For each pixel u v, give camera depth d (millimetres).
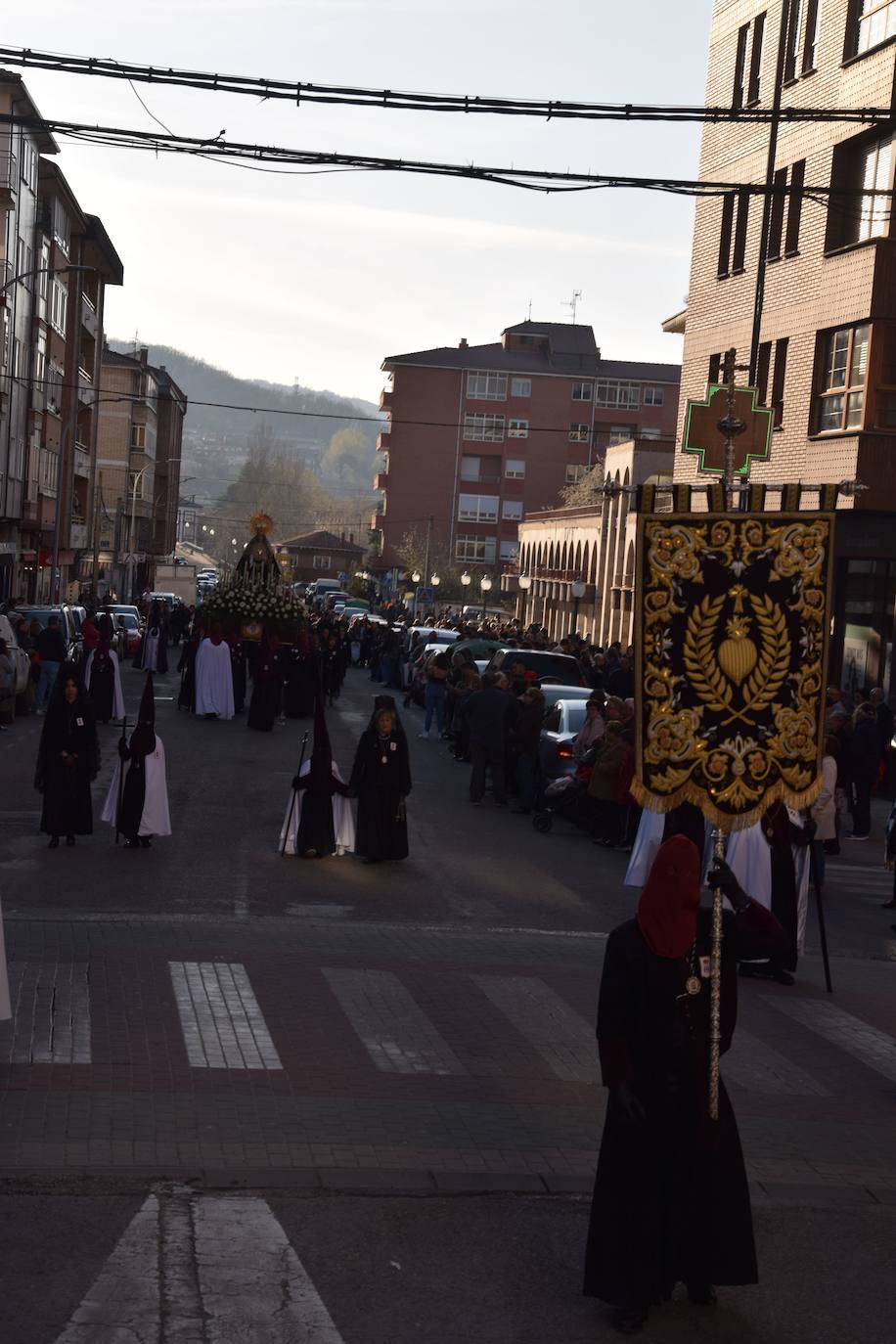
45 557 63281
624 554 65562
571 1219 7355
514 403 125188
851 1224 7555
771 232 34594
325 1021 10766
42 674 34469
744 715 6867
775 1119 9312
